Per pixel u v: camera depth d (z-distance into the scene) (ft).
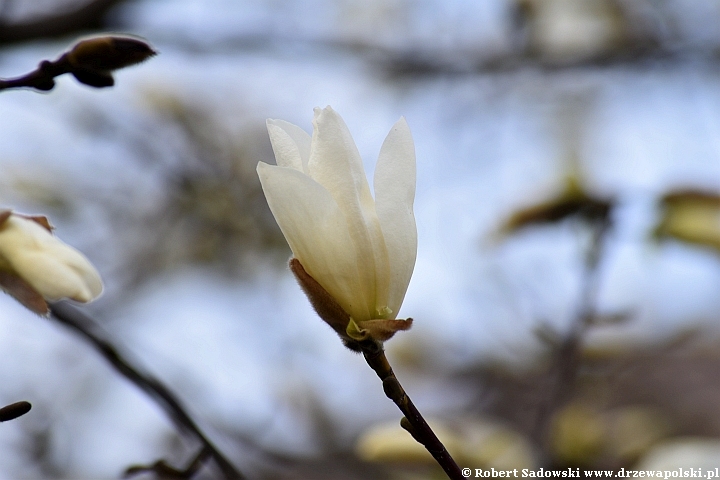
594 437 5.74
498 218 7.11
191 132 10.62
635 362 6.62
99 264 10.15
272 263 10.37
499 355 8.80
